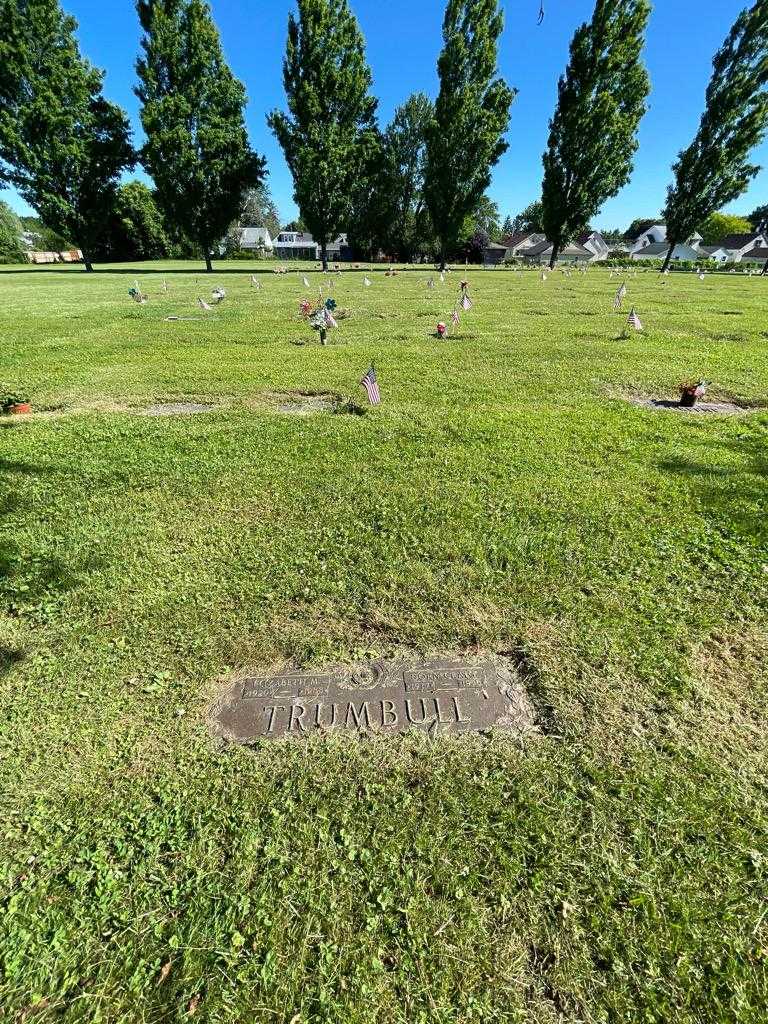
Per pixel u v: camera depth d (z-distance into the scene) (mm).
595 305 16922
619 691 2451
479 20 29984
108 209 34969
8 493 4387
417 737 2234
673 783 2037
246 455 5113
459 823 1893
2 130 28453
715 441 5453
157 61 29203
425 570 3297
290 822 1895
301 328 12055
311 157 30453
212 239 35562
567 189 36969
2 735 2238
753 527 3826
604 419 6090
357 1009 1426
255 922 1618
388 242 58531
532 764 2111
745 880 1732
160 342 10555
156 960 1535
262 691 2471
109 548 3582
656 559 3453
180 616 2924
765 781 2051
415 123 53156
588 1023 1412
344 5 27531
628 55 32531
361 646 2721
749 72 33812
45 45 28562
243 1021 1414
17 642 2760
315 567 3338
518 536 3682
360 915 1634
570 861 1778
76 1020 1422
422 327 12227
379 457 5023
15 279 30281
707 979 1499
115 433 5719
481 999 1451
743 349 9930
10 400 6703
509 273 38031
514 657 2672
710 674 2555
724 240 77875
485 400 6746
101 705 2385
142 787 2025
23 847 1828
